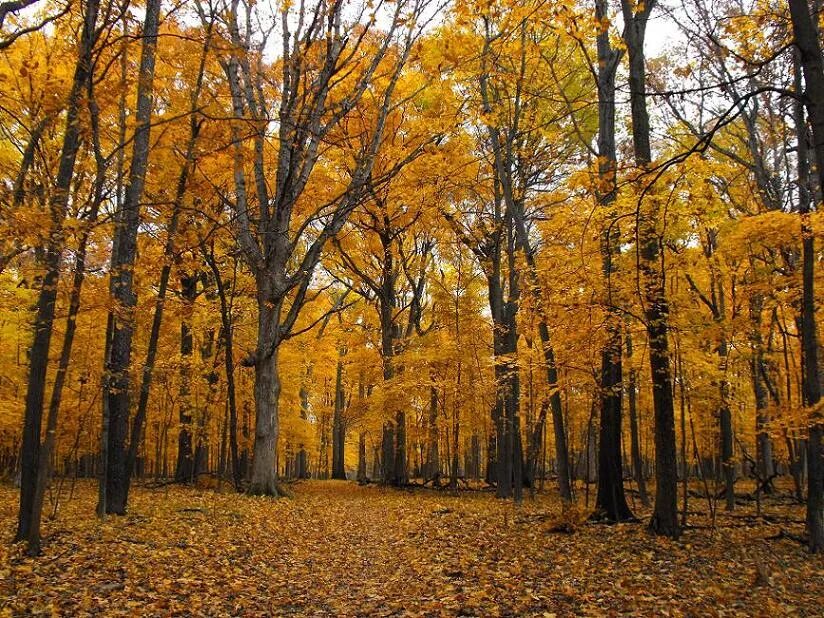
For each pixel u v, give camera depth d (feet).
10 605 17.24
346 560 27.86
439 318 74.74
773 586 23.36
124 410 36.06
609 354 37.27
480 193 62.23
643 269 32.37
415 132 53.98
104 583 20.53
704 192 31.83
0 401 52.39
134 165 33.81
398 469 79.97
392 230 73.92
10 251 24.20
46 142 30.22
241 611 18.79
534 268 38.88
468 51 35.88
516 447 51.31
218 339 67.36
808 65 15.62
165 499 46.24
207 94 35.99
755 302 41.57
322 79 40.42
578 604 20.11
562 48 47.11
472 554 28.37
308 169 50.47
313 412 121.39
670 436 33.27
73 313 24.75
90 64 25.18
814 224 29.84
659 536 32.58
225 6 35.37
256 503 45.96
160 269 35.83
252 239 51.13
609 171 25.82
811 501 30.96
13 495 48.96
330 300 98.94
